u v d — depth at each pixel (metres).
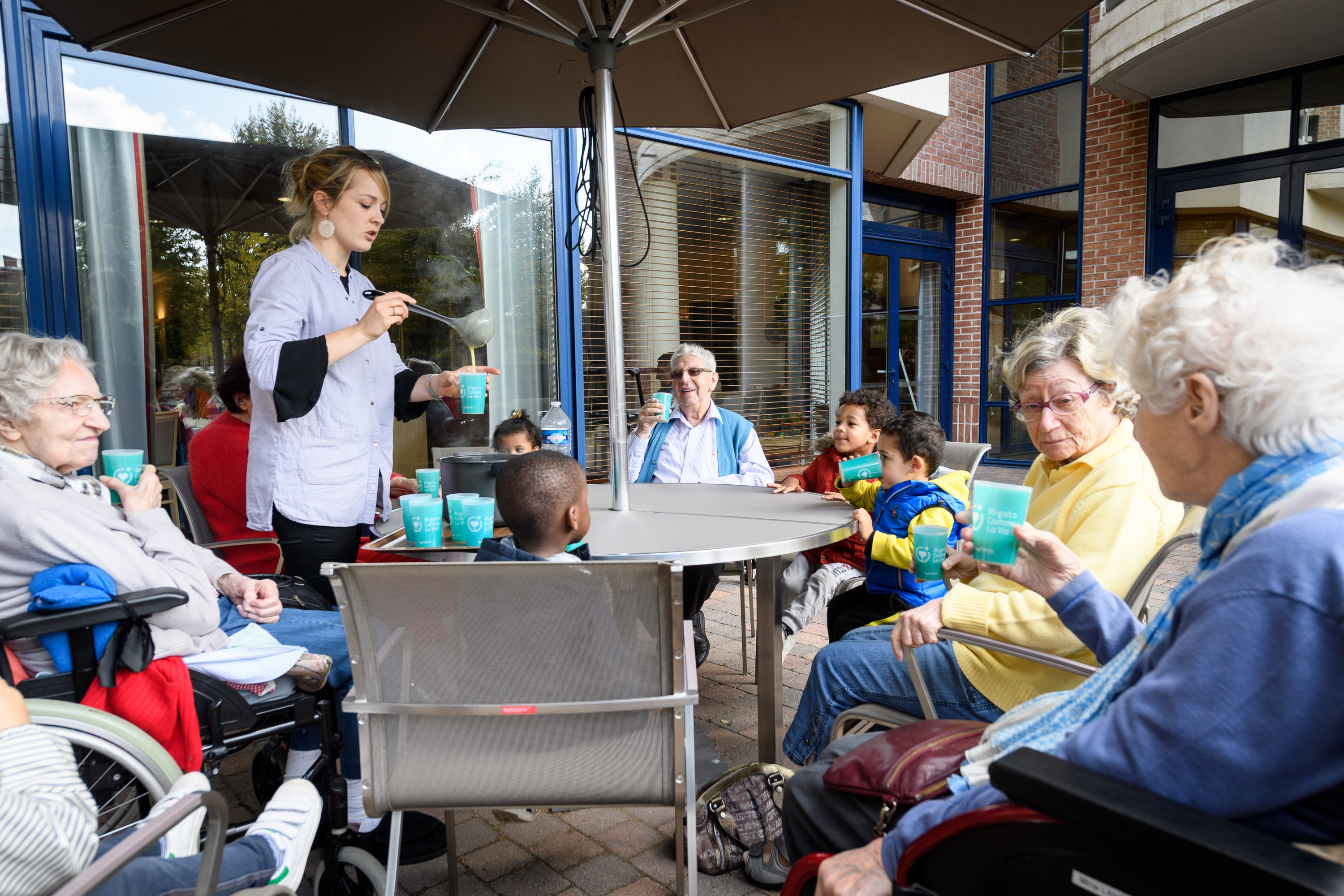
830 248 6.33
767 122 5.79
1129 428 1.71
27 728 1.03
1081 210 8.11
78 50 3.24
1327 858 0.70
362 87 2.76
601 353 5.10
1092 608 1.30
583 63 2.77
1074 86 8.08
